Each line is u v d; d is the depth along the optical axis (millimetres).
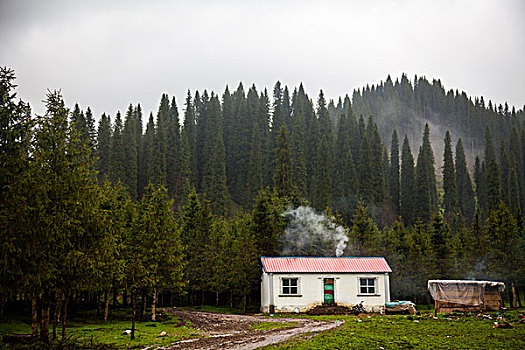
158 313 43156
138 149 139500
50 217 18719
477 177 152500
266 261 44594
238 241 57250
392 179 151000
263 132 147750
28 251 18047
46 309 20125
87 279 21031
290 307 42188
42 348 18812
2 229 17406
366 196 114750
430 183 145375
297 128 134125
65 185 19750
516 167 159750
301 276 42844
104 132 123062
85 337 23984
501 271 53906
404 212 127812
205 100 172875
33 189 18531
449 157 143750
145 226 34906
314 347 19031
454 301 36188
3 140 19125
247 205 121688
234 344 20734
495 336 22266
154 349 19688
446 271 56125
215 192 116062
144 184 124875
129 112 145250
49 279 19172
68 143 21141
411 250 61156
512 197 132125
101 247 21125
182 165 125375
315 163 133875
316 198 106438
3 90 19688
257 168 128250
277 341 21344
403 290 57906
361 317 35188
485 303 36312
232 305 58875
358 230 66562
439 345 19984
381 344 20172
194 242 61156
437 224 59281
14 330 26797
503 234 56344
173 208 112312
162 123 138000
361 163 121250
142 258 34219
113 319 37688
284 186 101062
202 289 58594
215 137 143750
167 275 35250
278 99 167000
